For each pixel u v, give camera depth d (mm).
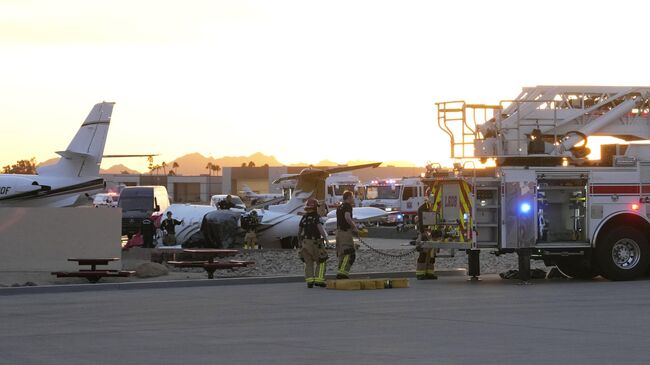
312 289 28281
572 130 31875
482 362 14789
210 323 20062
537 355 15484
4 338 17828
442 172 30641
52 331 18844
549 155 30578
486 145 30844
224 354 15805
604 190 30031
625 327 19047
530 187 29578
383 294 26453
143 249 39500
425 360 15016
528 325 19438
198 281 29906
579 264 31984
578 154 31016
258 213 46844
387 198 85812
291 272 34125
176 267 35000
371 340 17375
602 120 32031
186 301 24750
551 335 17906
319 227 28734
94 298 25750
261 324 19859
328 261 38250
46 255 33531
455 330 18703
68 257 33594
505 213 29422
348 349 16266
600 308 22531
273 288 28750
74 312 22281
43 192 63438
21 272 33062
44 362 15070
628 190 30219
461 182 29812
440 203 30703
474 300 24562
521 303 23766
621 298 24906
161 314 21781
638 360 14961
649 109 32375
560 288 28000
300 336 17969
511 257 40688
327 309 22656
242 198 122938
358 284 28109
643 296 25422
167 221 43469
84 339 17656
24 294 27281
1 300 25375
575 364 14594
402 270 34594
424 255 31578
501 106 30734
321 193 51812
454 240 30391
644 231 30641
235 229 44344
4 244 33344
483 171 29984
